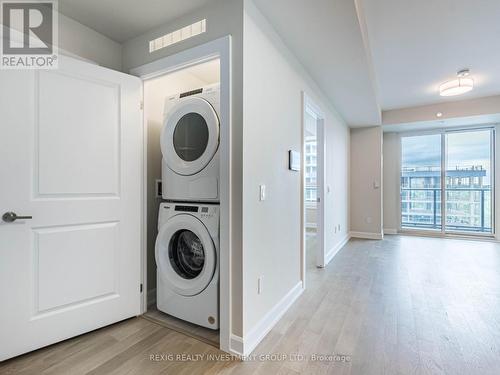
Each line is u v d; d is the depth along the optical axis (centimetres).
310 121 506
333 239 409
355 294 260
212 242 185
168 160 212
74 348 172
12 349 157
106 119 195
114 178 199
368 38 265
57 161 173
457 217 552
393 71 349
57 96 173
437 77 368
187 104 202
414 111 499
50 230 171
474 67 336
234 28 167
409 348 173
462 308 229
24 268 161
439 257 392
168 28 198
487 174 525
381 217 525
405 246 464
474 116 456
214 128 188
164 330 195
